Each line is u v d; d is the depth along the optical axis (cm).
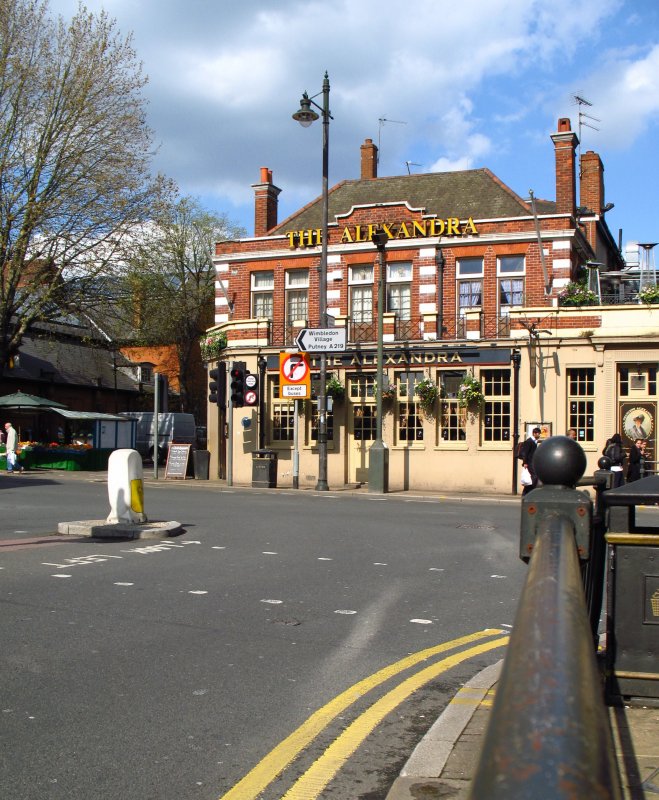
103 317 3684
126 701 538
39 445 3631
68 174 3309
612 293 3066
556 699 108
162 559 1091
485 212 2898
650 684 464
